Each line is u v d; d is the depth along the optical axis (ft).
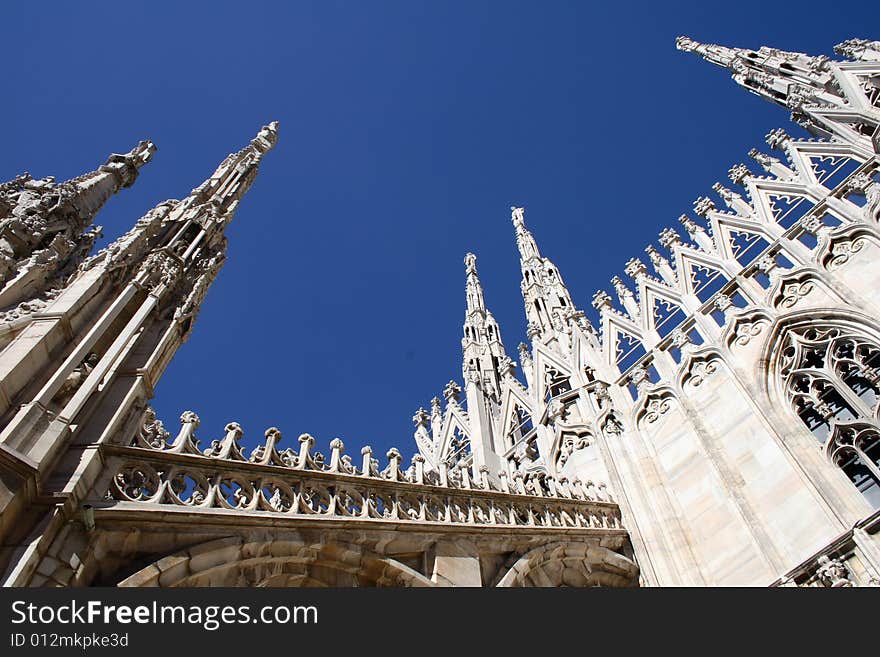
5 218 53.93
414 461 42.86
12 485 24.23
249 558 30.17
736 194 81.46
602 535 53.36
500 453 83.92
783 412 55.77
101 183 73.20
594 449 68.74
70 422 28.45
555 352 87.20
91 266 40.14
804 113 93.40
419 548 37.60
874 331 53.52
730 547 51.60
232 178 78.74
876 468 47.47
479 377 97.76
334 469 36.78
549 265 111.14
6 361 28.48
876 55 86.02
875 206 61.26
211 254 57.11
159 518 27.61
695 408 62.85
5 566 22.77
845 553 43.96
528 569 42.86
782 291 63.82
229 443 33.14
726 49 135.23
